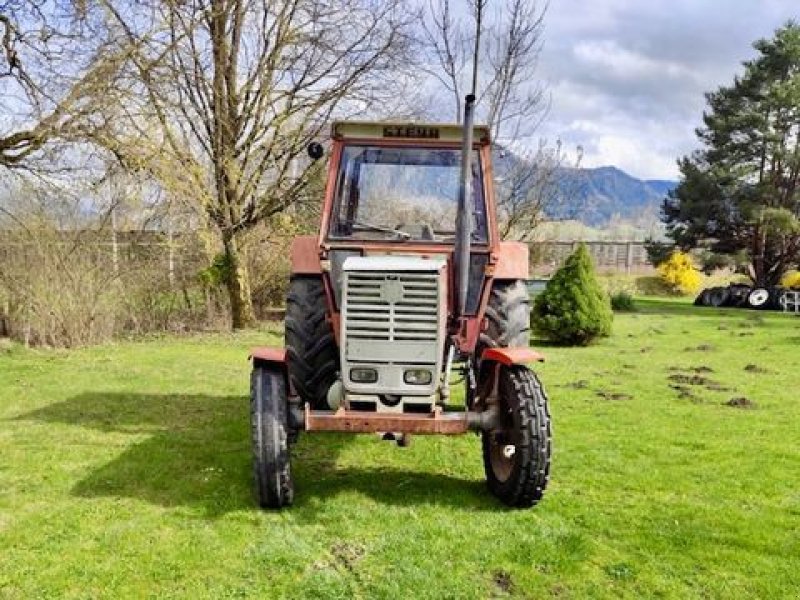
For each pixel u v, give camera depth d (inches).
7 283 423.2
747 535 157.1
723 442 235.8
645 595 129.3
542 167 612.4
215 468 197.2
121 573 133.7
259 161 526.3
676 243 1235.9
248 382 327.6
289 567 137.3
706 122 1192.8
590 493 183.6
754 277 1183.6
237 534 152.0
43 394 295.9
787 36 1116.5
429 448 220.7
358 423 160.1
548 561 141.1
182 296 537.3
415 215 194.4
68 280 435.5
